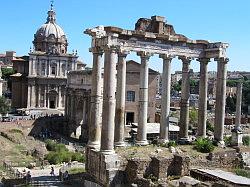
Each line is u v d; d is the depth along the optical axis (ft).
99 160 141.38
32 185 150.61
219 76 177.47
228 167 157.79
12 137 272.31
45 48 448.24
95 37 146.61
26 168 195.83
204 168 148.66
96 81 149.69
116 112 158.30
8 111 391.65
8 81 552.82
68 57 428.56
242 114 526.16
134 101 329.31
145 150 154.51
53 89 425.28
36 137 303.89
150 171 136.36
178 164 138.21
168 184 128.16
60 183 154.30
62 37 455.22
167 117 170.91
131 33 154.30
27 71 442.91
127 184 134.82
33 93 420.36
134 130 268.41
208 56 178.40
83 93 314.76
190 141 177.88
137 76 328.08
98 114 150.61
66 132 341.82
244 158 164.76
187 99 178.70
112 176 136.26
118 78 157.07
